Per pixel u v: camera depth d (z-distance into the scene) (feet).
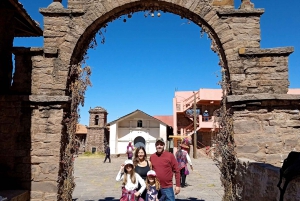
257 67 22.56
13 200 18.80
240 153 21.67
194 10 23.26
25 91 22.75
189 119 100.63
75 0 23.47
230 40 22.88
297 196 10.75
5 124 22.20
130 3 23.44
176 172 19.15
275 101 21.66
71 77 23.66
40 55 23.08
